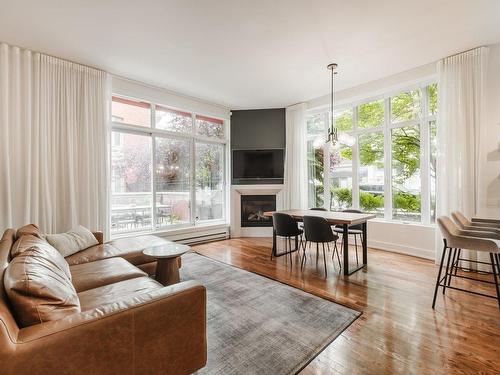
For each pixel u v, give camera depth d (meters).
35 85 3.18
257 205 5.78
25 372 0.92
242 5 2.39
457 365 1.60
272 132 5.71
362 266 3.50
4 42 2.96
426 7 2.45
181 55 3.34
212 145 5.57
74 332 1.02
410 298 2.53
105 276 2.03
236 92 4.73
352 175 4.91
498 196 3.13
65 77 3.42
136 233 4.36
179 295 1.33
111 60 3.47
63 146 3.40
